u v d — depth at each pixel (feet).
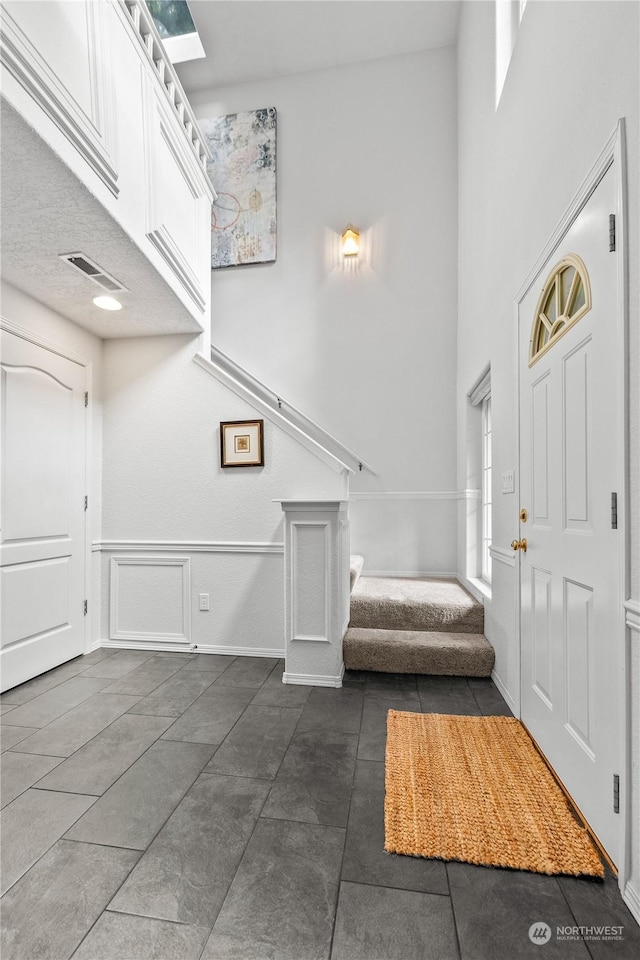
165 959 3.23
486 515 11.01
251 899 3.72
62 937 3.40
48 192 5.69
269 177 14.06
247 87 14.42
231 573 9.76
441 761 5.60
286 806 4.84
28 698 7.54
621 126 3.84
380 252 13.52
